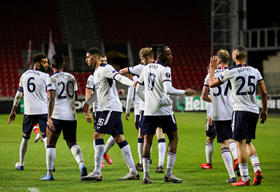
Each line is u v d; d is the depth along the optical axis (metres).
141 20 102.25
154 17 103.38
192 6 107.06
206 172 19.28
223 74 16.25
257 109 16.61
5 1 100.69
